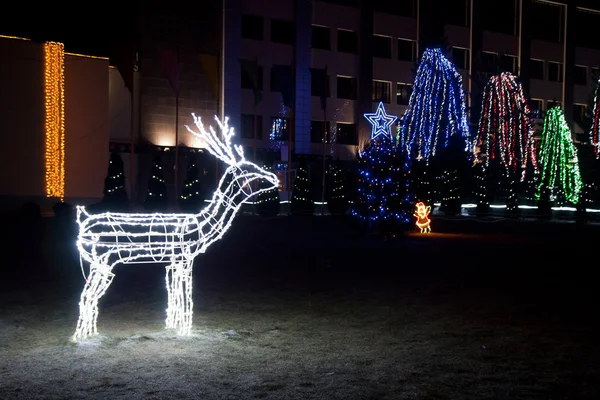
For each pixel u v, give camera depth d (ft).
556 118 122.83
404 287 32.94
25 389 15.72
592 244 58.70
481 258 46.42
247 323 24.11
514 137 125.29
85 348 19.89
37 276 35.76
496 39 159.43
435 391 15.69
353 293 31.09
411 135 128.47
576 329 22.88
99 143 94.79
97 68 94.79
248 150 126.72
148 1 115.55
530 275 37.47
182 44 118.93
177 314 22.98
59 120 90.74
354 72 141.69
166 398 15.06
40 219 77.71
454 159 115.14
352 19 141.49
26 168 88.12
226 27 123.85
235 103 125.18
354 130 142.10
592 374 17.13
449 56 153.17
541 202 112.06
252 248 52.90
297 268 40.63
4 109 86.53
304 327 23.39
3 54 86.48
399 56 148.25
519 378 16.79
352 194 66.44
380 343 20.85
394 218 61.41
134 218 22.36
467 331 22.63
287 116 133.08
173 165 115.65
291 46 133.69
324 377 16.88
